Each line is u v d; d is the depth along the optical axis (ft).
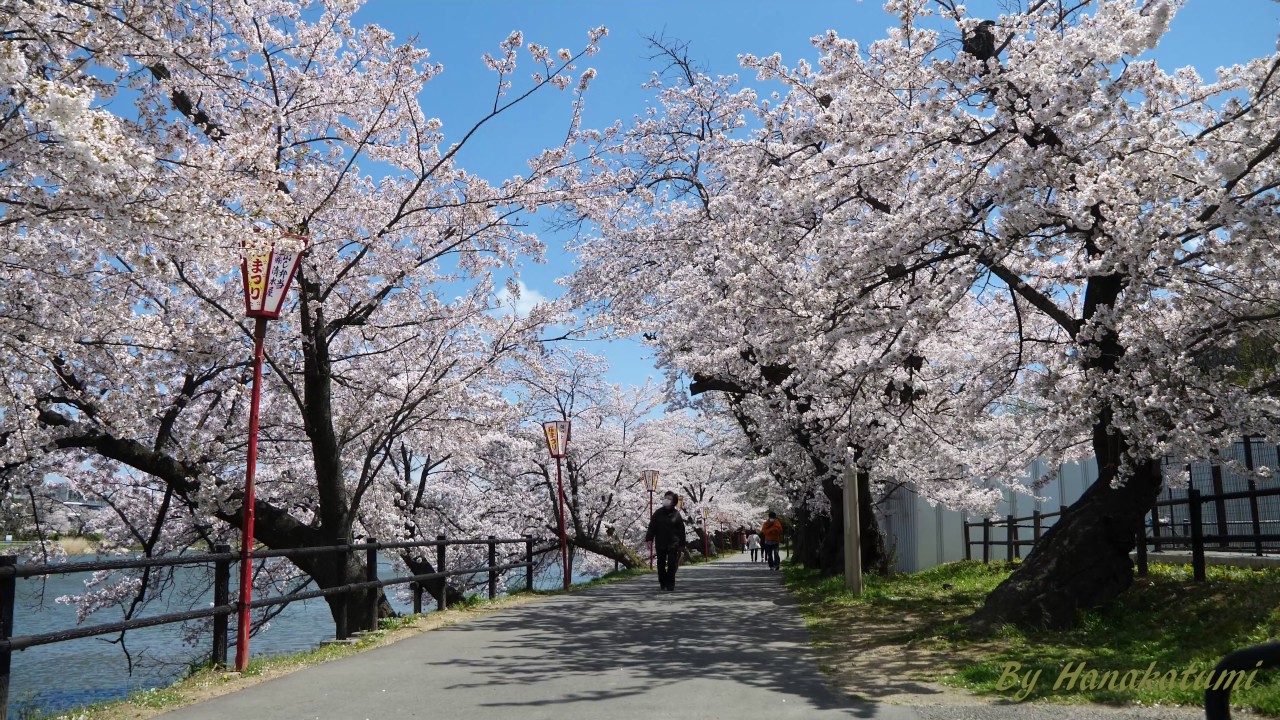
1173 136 29.27
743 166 50.55
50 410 37.93
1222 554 42.86
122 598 50.24
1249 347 40.09
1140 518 31.89
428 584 42.70
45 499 47.83
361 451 51.16
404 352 49.65
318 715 19.13
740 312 37.83
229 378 44.60
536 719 18.45
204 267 25.80
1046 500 70.38
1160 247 27.63
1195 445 28.68
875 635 31.63
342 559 33.45
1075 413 32.50
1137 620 29.73
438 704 20.15
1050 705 18.90
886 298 37.86
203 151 24.45
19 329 28.27
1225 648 23.48
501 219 45.75
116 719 19.15
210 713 19.49
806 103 47.88
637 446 106.73
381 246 43.68
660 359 69.62
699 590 55.36
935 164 35.17
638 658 26.96
